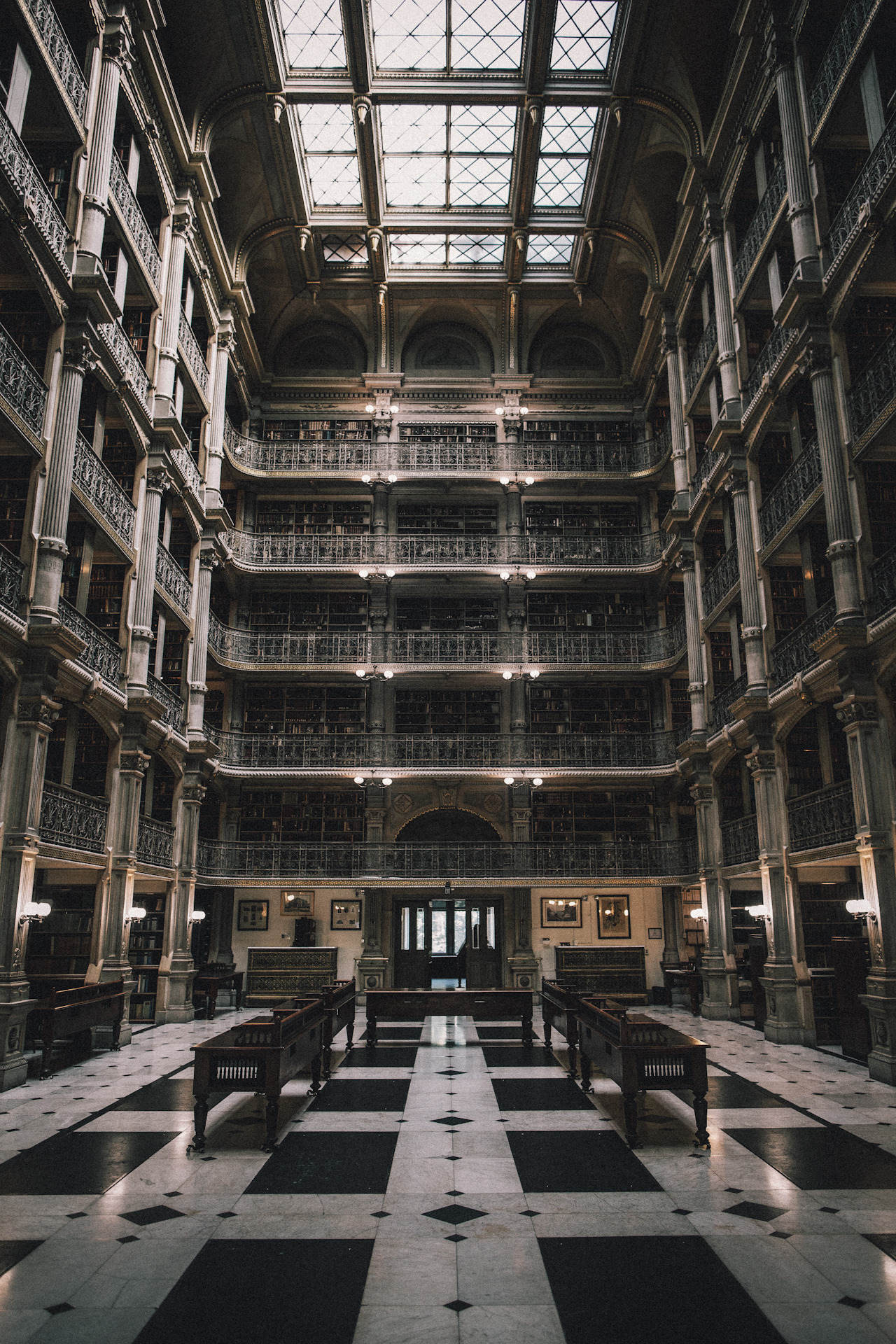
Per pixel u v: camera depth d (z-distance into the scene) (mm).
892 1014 8617
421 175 17641
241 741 18531
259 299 20000
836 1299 3775
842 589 9922
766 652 12945
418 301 20781
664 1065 6363
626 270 19516
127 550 12461
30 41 9180
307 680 19266
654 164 16453
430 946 18406
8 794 8766
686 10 13500
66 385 9977
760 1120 6996
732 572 14664
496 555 19812
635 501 20734
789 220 11562
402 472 20062
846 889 13039
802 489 11656
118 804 11711
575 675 19047
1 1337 3432
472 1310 3674
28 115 10180
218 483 16672
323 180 17656
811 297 10727
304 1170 5629
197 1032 12383
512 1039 11867
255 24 13656
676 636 18734
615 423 21047
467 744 18672
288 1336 3453
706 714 15906
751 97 13156
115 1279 3967
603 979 16734
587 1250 4309
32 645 9023
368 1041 11062
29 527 9398
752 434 13445
